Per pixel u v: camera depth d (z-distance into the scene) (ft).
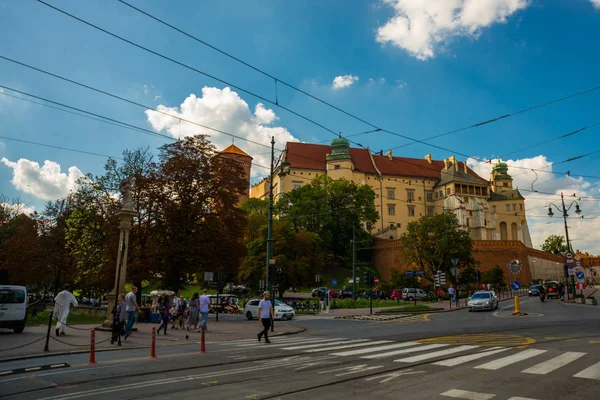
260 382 27.76
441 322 81.10
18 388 26.27
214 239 117.19
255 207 286.66
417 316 102.22
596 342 45.68
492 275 215.72
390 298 184.14
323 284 239.09
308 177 310.65
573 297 151.12
